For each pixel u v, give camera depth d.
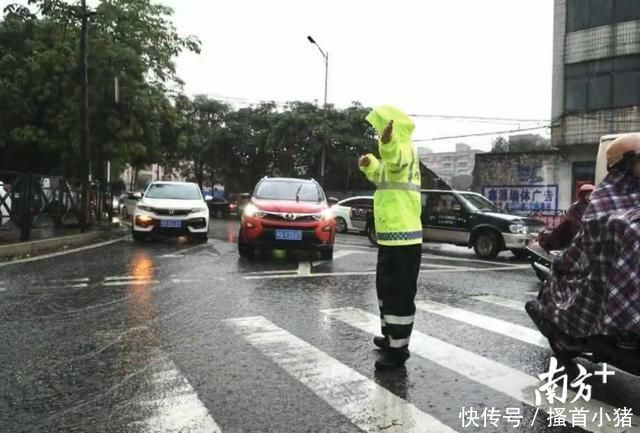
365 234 19.42
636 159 3.38
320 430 3.10
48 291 6.77
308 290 7.18
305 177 32.75
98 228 16.61
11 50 20.34
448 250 14.60
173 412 3.31
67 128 18.83
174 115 21.27
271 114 33.38
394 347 4.13
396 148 4.03
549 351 4.65
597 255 3.37
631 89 21.45
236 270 8.77
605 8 22.11
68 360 4.22
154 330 5.08
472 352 4.60
